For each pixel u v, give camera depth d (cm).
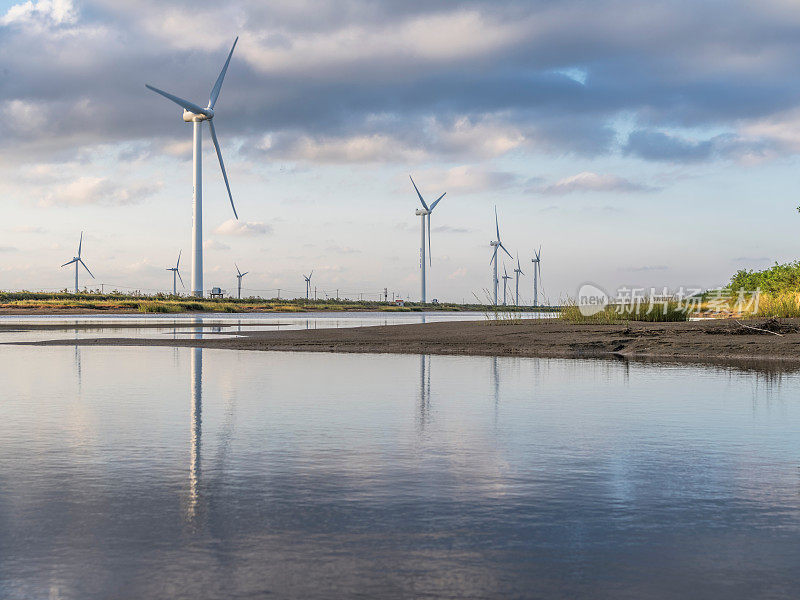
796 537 532
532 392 1334
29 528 550
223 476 711
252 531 544
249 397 1267
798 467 749
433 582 448
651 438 902
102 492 652
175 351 2377
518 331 2898
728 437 908
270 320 5588
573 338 2538
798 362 1941
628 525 560
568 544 516
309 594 430
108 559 486
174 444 864
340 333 3189
